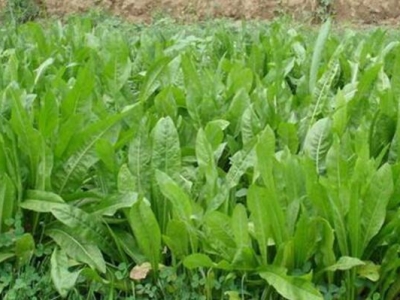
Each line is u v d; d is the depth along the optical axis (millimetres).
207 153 3072
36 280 2840
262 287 2764
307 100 3850
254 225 2680
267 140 2846
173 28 9461
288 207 2758
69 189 3049
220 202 2889
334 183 2838
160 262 2869
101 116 3371
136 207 2787
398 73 3732
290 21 8961
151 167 3025
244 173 3148
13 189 2898
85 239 2867
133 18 11969
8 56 5012
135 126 3230
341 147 3117
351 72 4395
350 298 2754
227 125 3457
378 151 3354
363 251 2775
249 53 5496
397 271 2785
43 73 4242
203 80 4070
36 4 11570
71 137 3025
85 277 2820
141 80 4488
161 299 2814
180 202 2770
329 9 11602
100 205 2914
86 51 4801
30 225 3025
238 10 11766
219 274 2793
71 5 11984
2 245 2879
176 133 3055
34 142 2951
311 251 2729
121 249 2904
